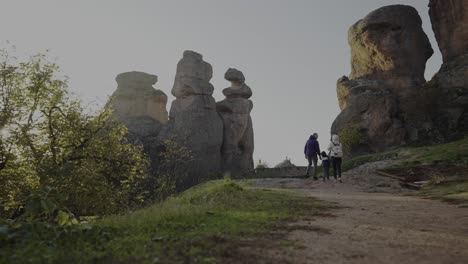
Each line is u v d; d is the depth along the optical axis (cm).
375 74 3659
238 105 5094
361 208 723
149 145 4309
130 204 1662
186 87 4797
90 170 1502
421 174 1379
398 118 3194
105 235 404
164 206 672
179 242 376
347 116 3306
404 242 397
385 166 1742
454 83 3097
